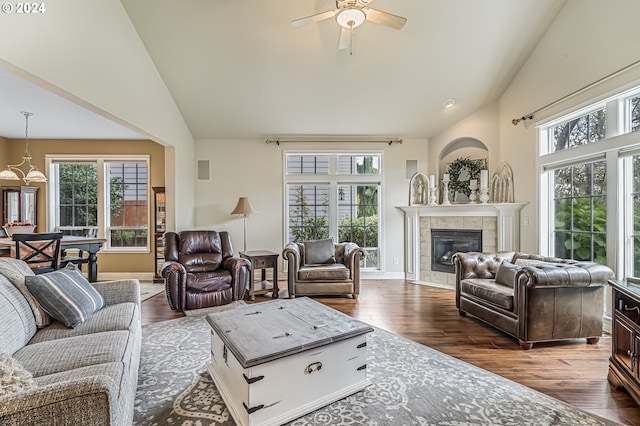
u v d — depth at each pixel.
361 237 5.84
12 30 2.10
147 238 5.71
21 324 1.81
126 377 1.49
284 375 1.80
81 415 1.01
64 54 2.51
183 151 5.07
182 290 3.80
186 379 2.26
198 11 3.37
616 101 3.02
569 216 3.63
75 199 5.68
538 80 3.91
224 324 2.15
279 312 2.41
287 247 4.64
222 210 5.64
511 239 4.45
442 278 5.25
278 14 3.40
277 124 5.28
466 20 3.54
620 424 1.79
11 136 5.39
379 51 3.88
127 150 5.64
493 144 4.84
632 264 2.96
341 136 5.68
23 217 5.33
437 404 1.97
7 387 1.05
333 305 4.12
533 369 2.42
